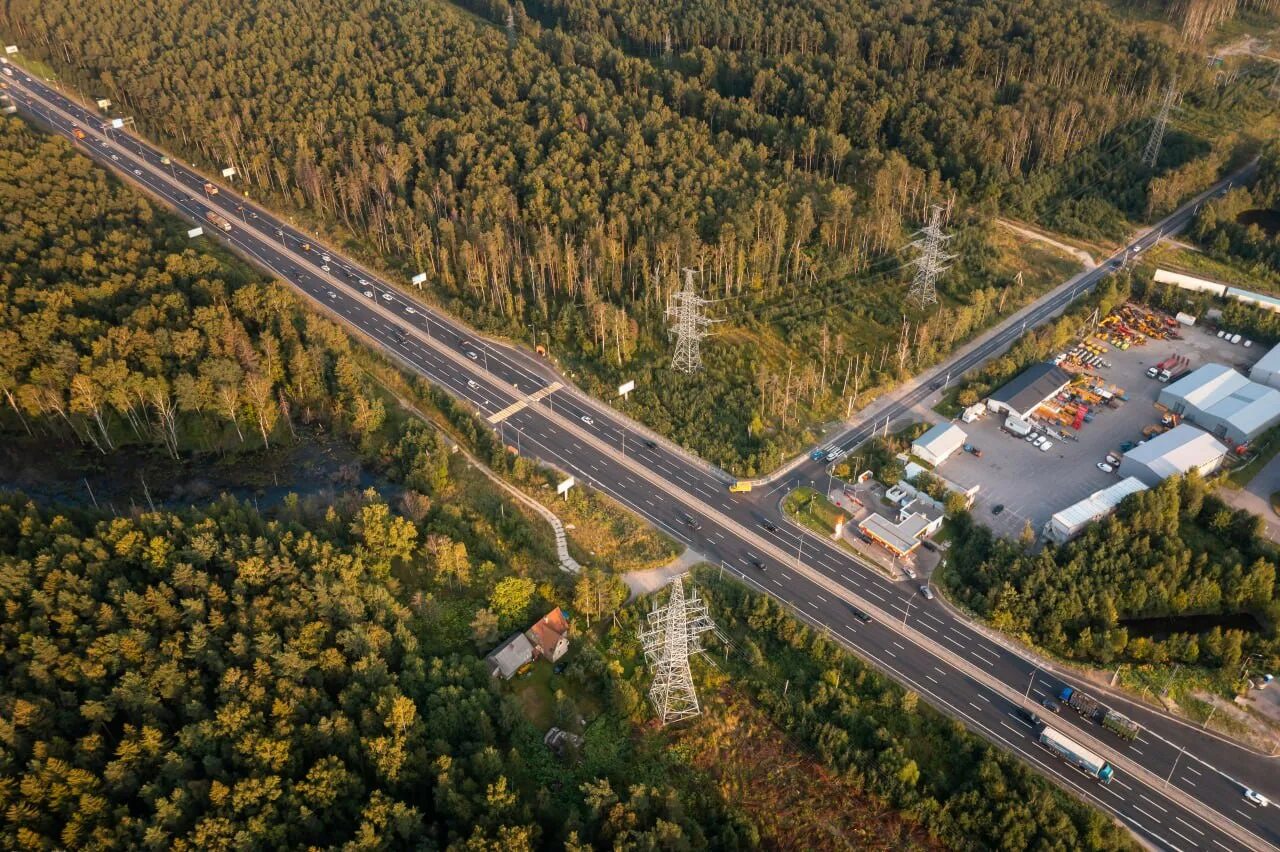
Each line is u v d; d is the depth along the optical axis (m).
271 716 146.88
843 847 143.88
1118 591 179.12
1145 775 152.75
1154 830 144.88
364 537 186.50
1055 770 153.88
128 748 138.12
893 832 146.12
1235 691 164.38
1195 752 156.38
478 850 132.00
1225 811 147.25
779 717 162.12
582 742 157.50
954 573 188.38
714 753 156.88
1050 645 175.00
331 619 166.75
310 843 134.88
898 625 180.50
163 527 178.38
